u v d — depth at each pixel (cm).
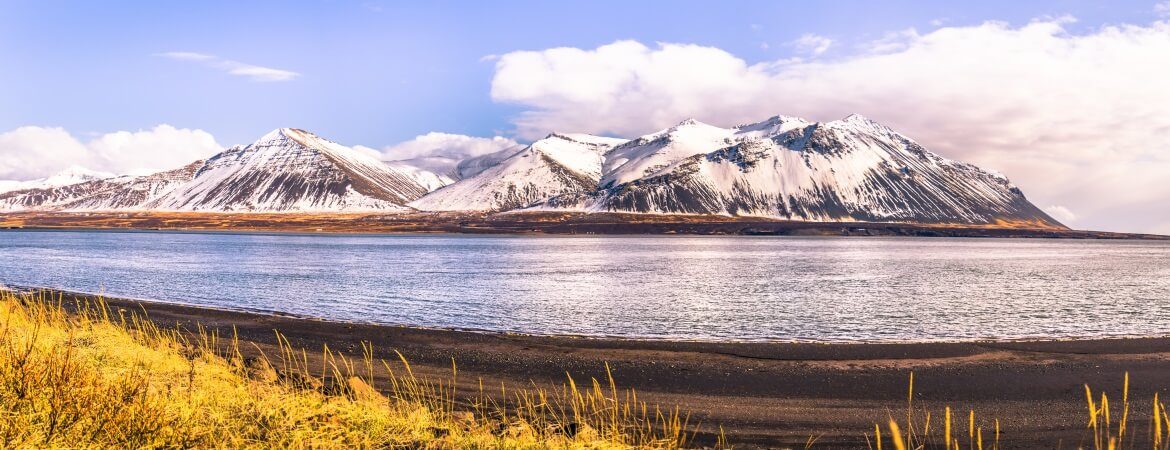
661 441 1291
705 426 1562
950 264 9375
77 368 945
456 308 4031
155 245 14100
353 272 6950
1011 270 8044
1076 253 14912
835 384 2020
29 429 786
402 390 1809
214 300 4297
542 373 2141
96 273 6456
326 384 1523
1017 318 3662
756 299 4594
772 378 2097
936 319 3616
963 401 1827
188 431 877
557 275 6800
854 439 1483
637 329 3241
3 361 923
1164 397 1852
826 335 3080
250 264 8106
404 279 6131
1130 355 2492
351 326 3123
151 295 4525
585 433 1188
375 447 973
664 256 11488
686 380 2061
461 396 1781
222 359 1647
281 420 977
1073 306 4234
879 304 4294
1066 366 2292
